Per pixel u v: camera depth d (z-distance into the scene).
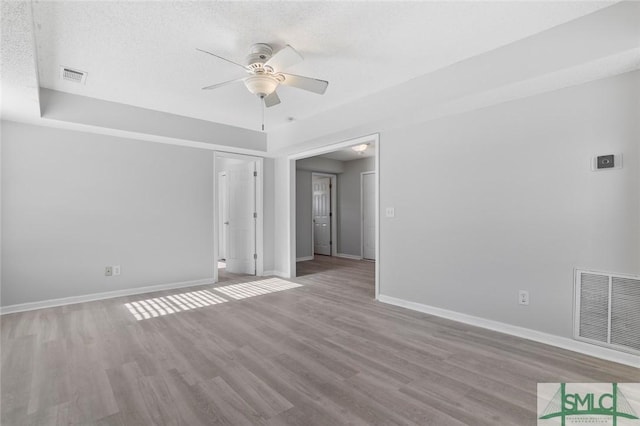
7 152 3.36
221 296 4.11
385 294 3.88
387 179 3.84
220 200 7.45
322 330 2.93
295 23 2.20
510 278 2.82
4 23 1.73
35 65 2.23
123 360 2.34
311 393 1.92
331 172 7.69
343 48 2.54
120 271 4.06
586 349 2.43
